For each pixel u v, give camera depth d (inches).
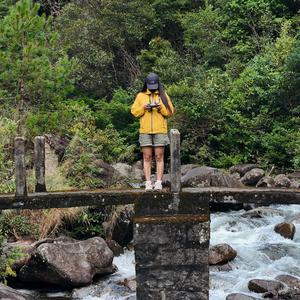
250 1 880.9
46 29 507.8
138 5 917.8
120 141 639.8
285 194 280.5
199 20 900.6
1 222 380.2
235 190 279.9
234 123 705.6
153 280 273.7
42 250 343.0
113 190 287.1
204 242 273.7
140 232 272.7
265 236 434.9
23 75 467.8
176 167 274.5
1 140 430.9
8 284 350.9
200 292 273.7
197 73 799.7
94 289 337.7
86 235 410.9
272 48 774.5
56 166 465.4
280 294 329.1
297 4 884.6
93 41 892.6
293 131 668.7
